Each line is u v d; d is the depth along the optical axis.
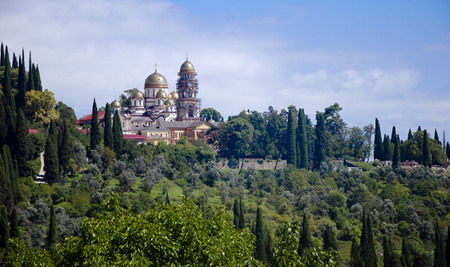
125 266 86.62
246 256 95.75
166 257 91.44
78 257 94.50
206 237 91.69
